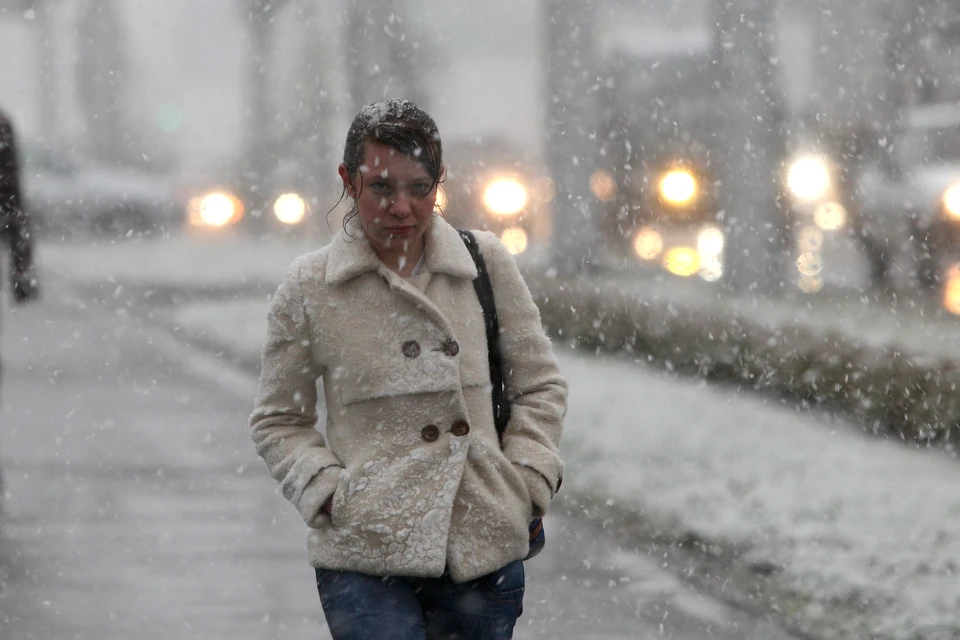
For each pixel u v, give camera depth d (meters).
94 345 46.19
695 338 38.59
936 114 58.78
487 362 11.77
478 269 11.81
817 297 51.97
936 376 29.70
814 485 25.33
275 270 77.88
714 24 60.38
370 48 94.56
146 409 34.66
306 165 117.44
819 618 18.86
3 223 52.94
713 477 26.28
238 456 29.28
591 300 44.53
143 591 20.12
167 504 25.16
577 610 19.31
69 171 100.00
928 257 52.34
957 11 66.94
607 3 70.25
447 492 11.42
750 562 21.28
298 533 23.39
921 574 20.19
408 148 11.08
